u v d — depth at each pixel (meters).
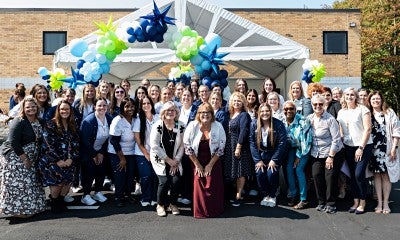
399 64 18.67
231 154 5.70
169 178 5.41
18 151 5.06
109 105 6.44
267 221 5.07
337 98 6.57
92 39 9.16
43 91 5.88
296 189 5.84
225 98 7.36
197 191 5.27
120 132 5.70
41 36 14.76
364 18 20.55
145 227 4.85
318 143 5.50
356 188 5.48
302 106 6.16
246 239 4.43
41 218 5.24
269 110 5.58
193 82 7.12
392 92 19.50
